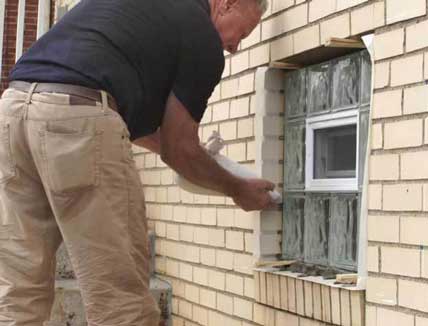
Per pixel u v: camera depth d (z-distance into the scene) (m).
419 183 2.38
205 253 3.82
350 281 2.72
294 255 3.26
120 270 2.39
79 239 2.38
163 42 2.46
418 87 2.40
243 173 3.09
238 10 2.84
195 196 3.93
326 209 3.06
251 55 3.43
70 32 2.46
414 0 2.43
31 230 2.54
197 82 2.51
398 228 2.46
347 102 2.93
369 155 2.61
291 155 3.30
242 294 3.44
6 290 2.54
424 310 2.34
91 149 2.33
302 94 3.24
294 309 3.00
